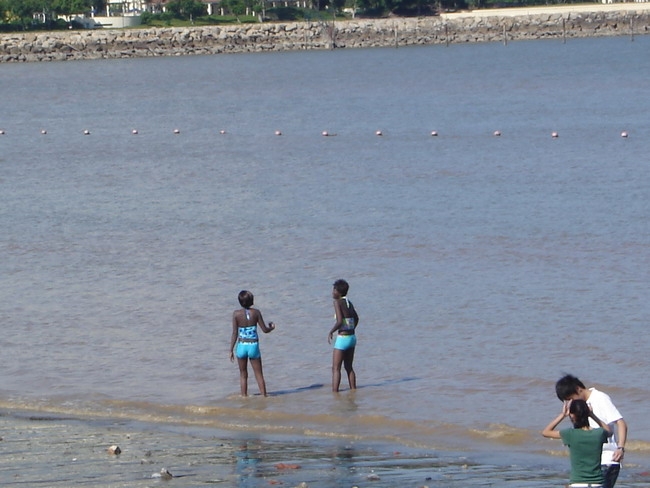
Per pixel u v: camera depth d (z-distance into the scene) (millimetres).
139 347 49250
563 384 27094
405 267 63938
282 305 55875
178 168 116938
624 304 53656
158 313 54969
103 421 39406
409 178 102938
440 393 41750
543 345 47500
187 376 44938
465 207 84375
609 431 26219
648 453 34469
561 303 54406
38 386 44156
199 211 86625
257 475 32438
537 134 140750
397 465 33562
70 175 113875
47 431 37969
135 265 66562
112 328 52500
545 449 35281
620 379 42500
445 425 38094
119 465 33562
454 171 106938
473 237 72000
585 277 59812
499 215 80188
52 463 33781
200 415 40062
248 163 119688
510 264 63781
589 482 26031
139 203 91812
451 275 61500
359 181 102000
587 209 81125
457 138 139750
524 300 55281
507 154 119812
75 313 55438
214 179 106938
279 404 41031
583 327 49969
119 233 77500
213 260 67438
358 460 34156
